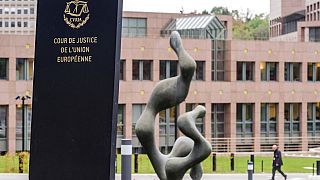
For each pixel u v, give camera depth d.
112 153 15.97
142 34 80.19
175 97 15.83
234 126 66.38
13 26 141.00
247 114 67.25
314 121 69.50
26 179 31.00
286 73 68.75
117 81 16.09
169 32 78.06
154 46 63.69
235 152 61.88
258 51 67.31
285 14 133.50
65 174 16.25
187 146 16.27
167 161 15.96
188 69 15.66
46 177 16.39
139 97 63.25
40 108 16.44
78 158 16.14
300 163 46.34
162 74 64.06
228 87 66.31
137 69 63.62
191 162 15.88
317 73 69.50
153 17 80.94
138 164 37.72
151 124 15.95
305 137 68.69
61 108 16.28
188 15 82.00
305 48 68.88
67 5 16.25
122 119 63.12
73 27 16.22
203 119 65.69
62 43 16.30
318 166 33.94
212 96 65.75
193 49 65.50
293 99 68.38
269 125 67.81
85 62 16.12
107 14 16.00
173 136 63.94
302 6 132.88
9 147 59.47
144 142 16.05
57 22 16.33
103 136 15.95
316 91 69.25
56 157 16.31
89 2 16.11
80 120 16.12
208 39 66.38
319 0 128.12
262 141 66.88
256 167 42.53
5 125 59.75
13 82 59.78
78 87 16.16
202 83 65.50
